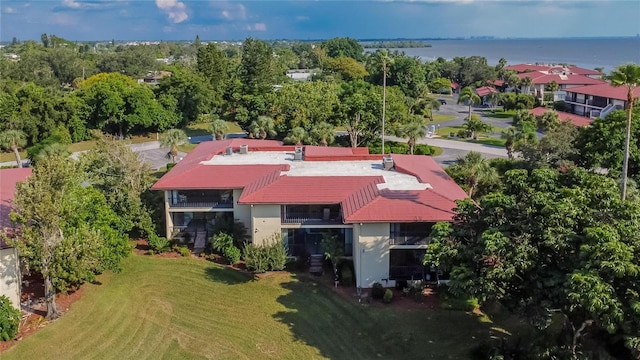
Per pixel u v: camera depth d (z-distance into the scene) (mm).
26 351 30734
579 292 22438
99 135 58375
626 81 36500
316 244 43562
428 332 32531
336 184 43438
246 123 92562
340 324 33844
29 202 32125
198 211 46750
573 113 112625
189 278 40625
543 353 26719
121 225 43469
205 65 125500
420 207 37781
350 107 80875
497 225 27656
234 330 33344
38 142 89625
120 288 38844
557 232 25281
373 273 38094
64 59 175125
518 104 124875
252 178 46562
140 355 30703
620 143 52938
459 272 27250
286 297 37562
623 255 22672
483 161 51750
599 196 26609
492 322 33375
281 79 143625
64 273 33344
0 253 33594
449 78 177875
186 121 110000
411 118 83062
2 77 142250
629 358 26125
